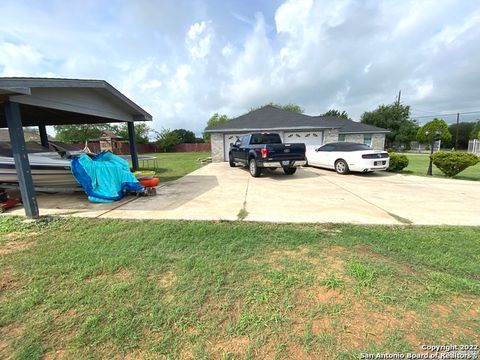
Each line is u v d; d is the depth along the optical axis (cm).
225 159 1680
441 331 197
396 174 1047
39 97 499
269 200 611
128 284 259
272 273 278
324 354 177
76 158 645
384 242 358
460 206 550
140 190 664
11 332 199
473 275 275
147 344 186
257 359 172
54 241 372
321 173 1073
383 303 229
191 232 401
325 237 379
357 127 2308
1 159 615
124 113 898
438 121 1180
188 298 237
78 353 179
